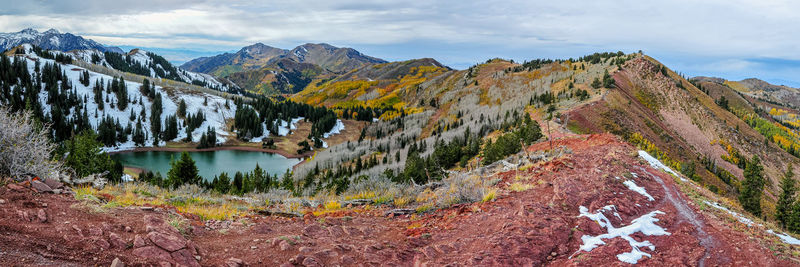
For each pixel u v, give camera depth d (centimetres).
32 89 16862
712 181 8850
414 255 848
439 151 6494
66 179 1223
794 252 1009
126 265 581
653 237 1051
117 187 1420
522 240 900
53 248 568
